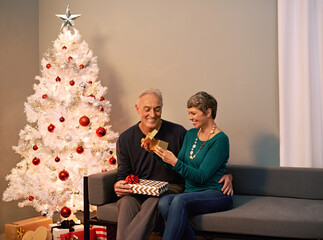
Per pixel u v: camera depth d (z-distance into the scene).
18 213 3.64
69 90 3.03
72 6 3.90
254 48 3.25
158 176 2.74
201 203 2.29
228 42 3.33
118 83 3.73
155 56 3.59
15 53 3.62
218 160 2.41
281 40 3.04
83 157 3.06
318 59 2.97
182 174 2.33
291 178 2.78
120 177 2.69
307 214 2.23
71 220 3.00
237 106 3.30
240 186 2.91
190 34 3.46
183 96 3.49
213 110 2.52
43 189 2.97
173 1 3.52
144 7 3.62
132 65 3.68
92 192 2.59
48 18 3.98
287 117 3.04
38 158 3.04
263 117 3.22
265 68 3.21
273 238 2.22
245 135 3.28
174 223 2.16
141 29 3.64
